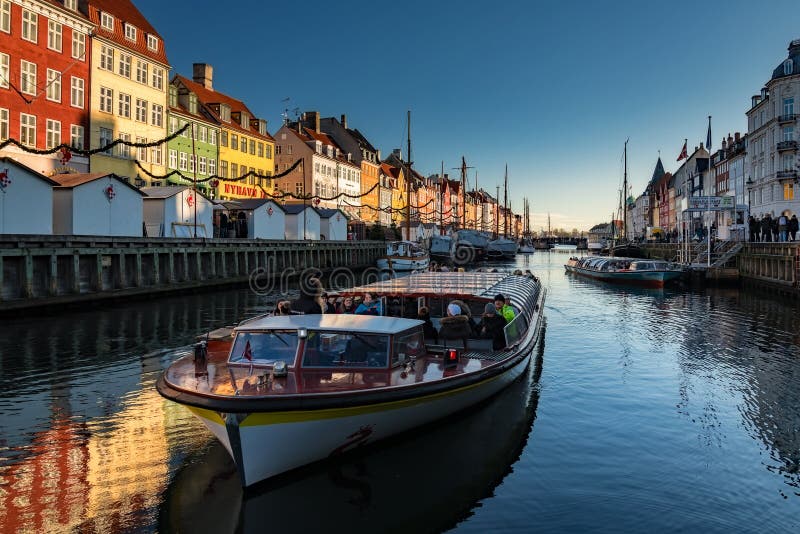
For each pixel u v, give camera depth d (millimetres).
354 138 85500
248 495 6648
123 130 40438
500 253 75750
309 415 6660
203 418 6855
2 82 31203
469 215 136375
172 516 6219
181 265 29719
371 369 7695
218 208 41062
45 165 33281
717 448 8344
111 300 24359
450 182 134875
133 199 29969
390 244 51938
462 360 9133
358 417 7098
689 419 9641
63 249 22000
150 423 9172
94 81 37688
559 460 7828
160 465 7535
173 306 24219
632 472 7469
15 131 32031
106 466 7500
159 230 33312
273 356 7598
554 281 41188
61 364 13312
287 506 6457
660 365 13664
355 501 6582
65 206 26312
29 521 6105
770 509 6520
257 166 59500
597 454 8055
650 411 10062
